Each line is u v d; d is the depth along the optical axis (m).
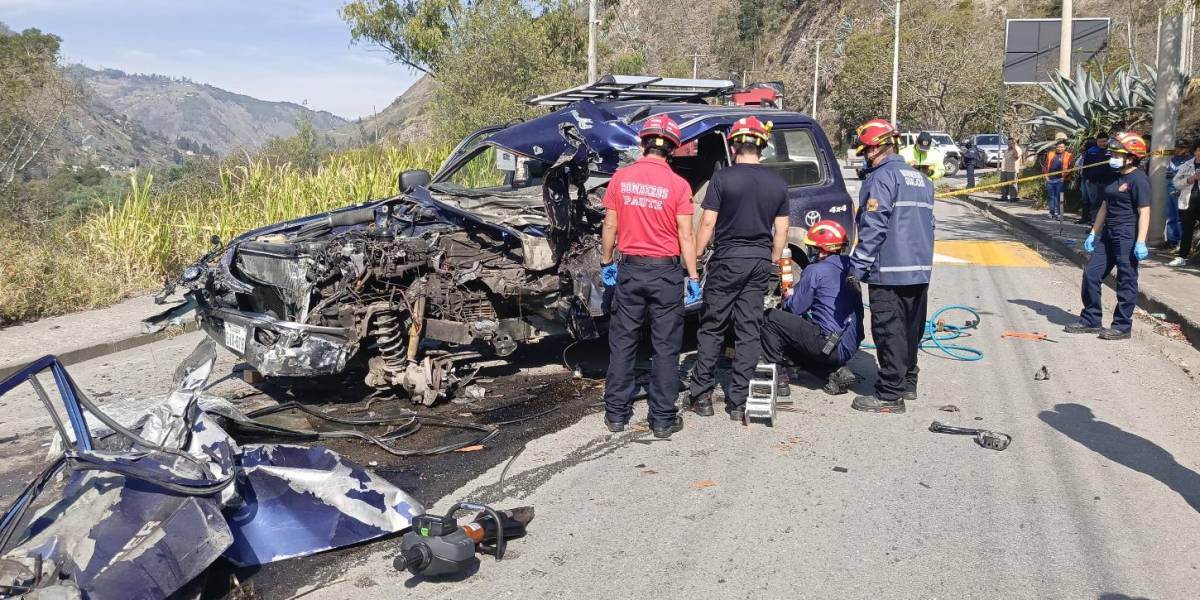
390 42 29.52
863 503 4.23
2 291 9.07
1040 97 34.94
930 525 3.97
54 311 9.52
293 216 12.72
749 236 5.29
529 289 5.80
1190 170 11.99
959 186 27.14
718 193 5.27
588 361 7.00
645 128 5.11
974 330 8.08
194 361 4.18
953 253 13.31
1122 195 7.49
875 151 5.47
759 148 5.36
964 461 4.78
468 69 20.78
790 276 6.12
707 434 5.29
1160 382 6.33
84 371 7.44
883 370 5.67
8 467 5.08
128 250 11.22
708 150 7.06
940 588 3.41
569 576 3.55
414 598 3.40
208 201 13.00
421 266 5.89
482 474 4.70
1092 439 5.12
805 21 84.12
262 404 6.07
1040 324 8.35
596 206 6.54
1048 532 3.89
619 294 5.21
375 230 5.93
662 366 5.19
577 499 4.33
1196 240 12.16
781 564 3.62
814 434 5.26
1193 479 4.50
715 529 3.96
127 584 3.03
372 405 6.00
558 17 28.56
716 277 5.40
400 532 3.95
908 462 4.77
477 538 3.59
